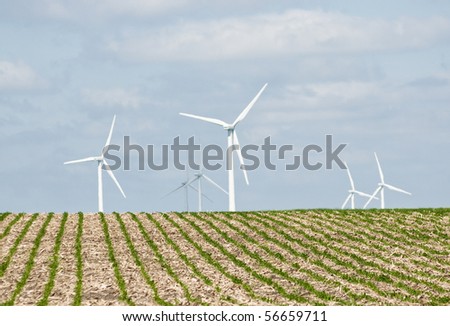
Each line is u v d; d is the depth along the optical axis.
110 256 50.44
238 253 52.16
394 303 39.06
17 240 55.16
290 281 44.19
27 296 39.59
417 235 58.91
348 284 43.53
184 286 41.97
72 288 41.31
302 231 59.62
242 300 38.97
